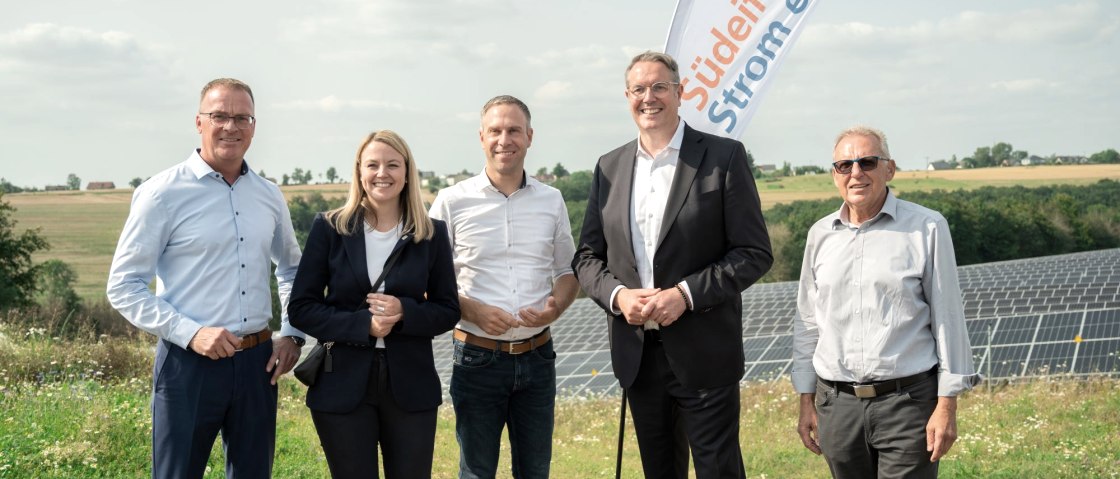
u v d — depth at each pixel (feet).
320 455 26.03
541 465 17.60
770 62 22.08
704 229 15.17
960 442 29.55
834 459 15.23
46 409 26.03
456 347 17.29
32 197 365.40
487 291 17.02
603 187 16.42
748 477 27.32
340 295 14.66
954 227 273.13
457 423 17.48
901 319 14.40
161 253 14.32
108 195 376.68
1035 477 24.57
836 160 14.65
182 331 13.79
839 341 14.93
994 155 476.54
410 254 14.89
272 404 14.96
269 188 15.38
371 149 14.57
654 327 15.70
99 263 248.52
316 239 14.85
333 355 14.61
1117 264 113.09
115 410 25.62
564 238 17.85
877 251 14.61
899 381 14.40
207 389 14.14
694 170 15.26
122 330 76.07
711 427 15.49
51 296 195.62
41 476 20.42
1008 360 54.90
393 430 14.82
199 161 14.51
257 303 14.75
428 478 14.98
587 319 96.68
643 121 15.52
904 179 399.65
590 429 41.01
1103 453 27.35
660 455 16.39
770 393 47.50
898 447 14.40
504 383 17.06
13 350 36.40
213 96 14.24
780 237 266.77
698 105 22.27
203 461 14.39
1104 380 42.06
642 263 15.78
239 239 14.56
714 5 22.16
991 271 119.55
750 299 103.45
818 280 15.31
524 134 16.90
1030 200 298.76
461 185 17.49
